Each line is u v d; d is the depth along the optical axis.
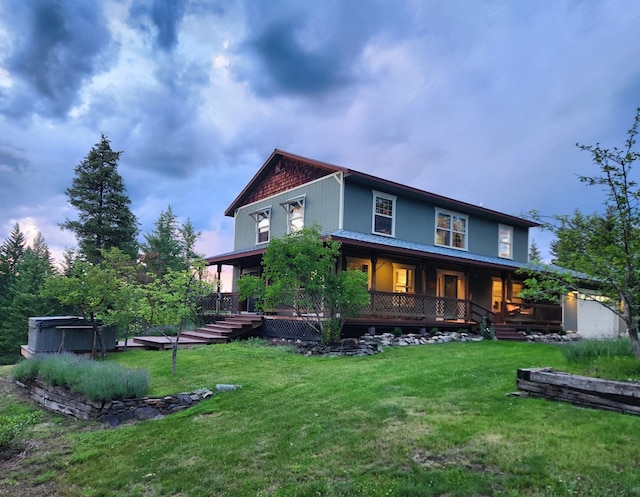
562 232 6.56
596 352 6.47
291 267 10.89
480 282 18.59
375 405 5.66
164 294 8.34
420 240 16.92
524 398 5.59
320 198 15.82
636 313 6.20
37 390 7.64
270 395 6.64
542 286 6.93
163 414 6.26
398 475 3.64
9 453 5.05
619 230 5.97
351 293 10.87
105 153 27.73
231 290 21.31
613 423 4.41
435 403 5.59
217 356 10.30
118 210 27.64
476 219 19.03
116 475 4.29
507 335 15.02
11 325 27.59
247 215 20.50
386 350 11.25
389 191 16.17
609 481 3.25
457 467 3.68
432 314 15.48
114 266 11.52
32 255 32.44
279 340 12.94
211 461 4.37
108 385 6.18
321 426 5.01
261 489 3.69
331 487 3.55
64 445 5.25
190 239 36.62
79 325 11.16
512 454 3.82
